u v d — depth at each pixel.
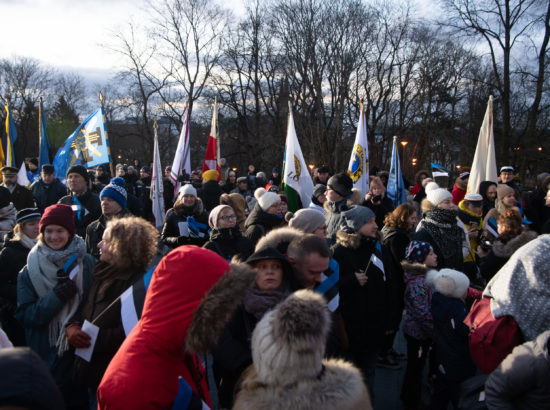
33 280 2.87
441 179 10.27
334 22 24.08
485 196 6.79
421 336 3.51
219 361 2.18
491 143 7.45
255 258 2.30
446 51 27.33
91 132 6.77
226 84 30.38
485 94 27.95
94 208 5.21
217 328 1.65
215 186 8.39
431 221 4.20
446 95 28.70
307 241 2.49
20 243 3.54
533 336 2.29
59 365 2.81
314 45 23.94
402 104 29.19
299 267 2.48
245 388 1.67
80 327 2.53
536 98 20.31
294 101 28.06
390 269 3.51
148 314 1.73
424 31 26.97
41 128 8.72
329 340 2.51
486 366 2.45
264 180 13.08
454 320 3.08
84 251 3.08
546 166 26.77
